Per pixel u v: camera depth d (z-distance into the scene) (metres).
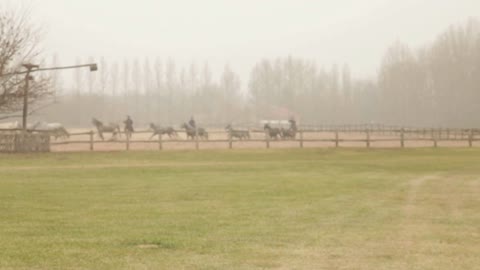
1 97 38.31
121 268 8.79
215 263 9.12
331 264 9.12
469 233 11.81
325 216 13.87
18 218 13.48
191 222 12.96
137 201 16.47
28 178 22.80
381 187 20.27
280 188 19.75
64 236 11.27
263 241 10.84
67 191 18.72
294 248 10.24
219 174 24.77
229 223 12.84
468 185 21.08
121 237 11.16
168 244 10.47
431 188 20.06
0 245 10.38
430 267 8.98
